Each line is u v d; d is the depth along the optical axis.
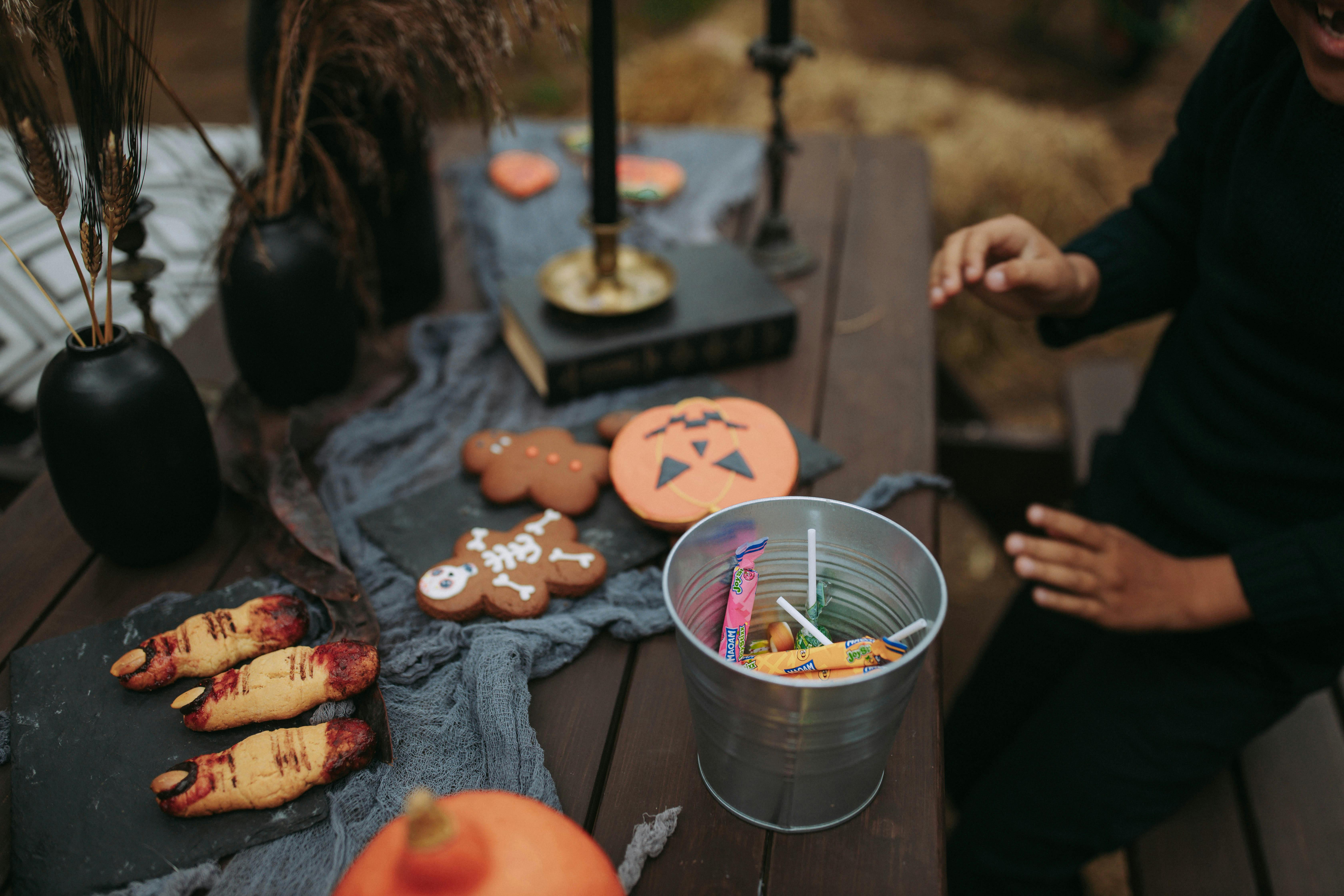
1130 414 1.08
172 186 1.49
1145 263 1.00
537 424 0.99
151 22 0.67
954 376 1.83
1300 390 0.83
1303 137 0.75
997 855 1.04
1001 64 3.83
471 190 1.43
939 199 2.38
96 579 0.80
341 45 0.88
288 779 0.59
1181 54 3.86
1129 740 0.96
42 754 0.63
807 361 1.10
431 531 0.84
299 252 0.91
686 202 1.41
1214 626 0.85
